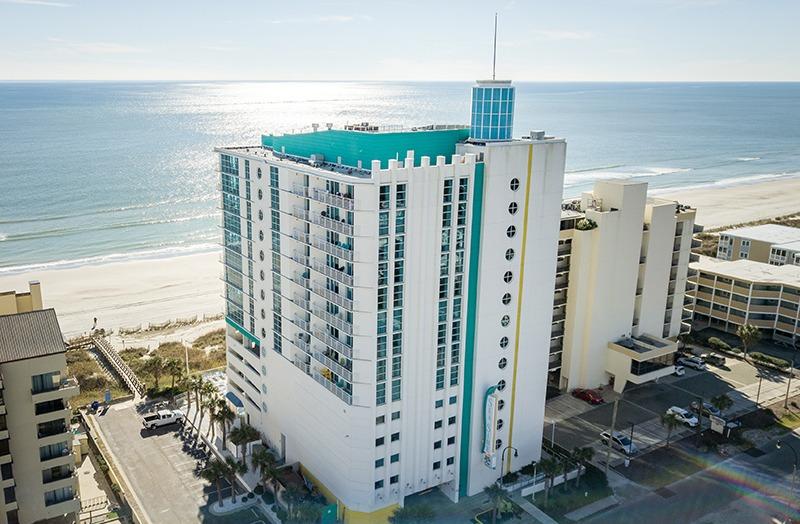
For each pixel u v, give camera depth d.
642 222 88.75
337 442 61.00
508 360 64.88
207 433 78.62
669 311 99.00
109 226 181.88
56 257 154.75
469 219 57.62
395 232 54.50
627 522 63.25
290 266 65.00
